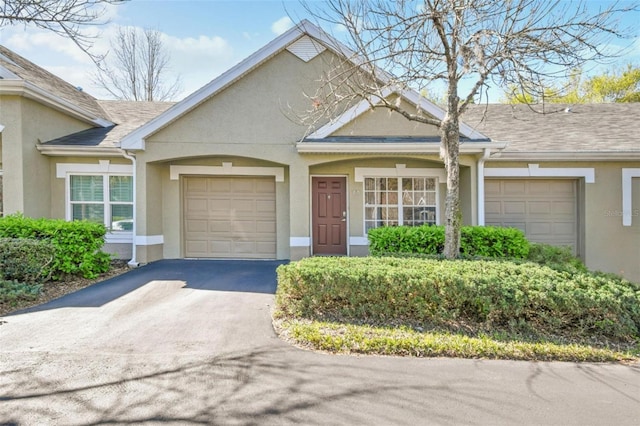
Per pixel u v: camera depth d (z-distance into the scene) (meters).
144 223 9.55
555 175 10.05
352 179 10.56
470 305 4.83
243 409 2.94
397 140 9.16
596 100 22.62
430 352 4.00
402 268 5.30
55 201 10.15
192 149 9.52
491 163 10.09
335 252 10.68
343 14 6.38
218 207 10.84
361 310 4.98
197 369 3.60
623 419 2.85
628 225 9.99
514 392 3.24
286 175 10.67
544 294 4.61
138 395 3.13
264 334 4.55
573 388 3.32
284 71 9.59
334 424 2.76
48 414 2.85
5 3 4.73
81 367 3.63
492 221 10.42
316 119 8.44
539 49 5.92
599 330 4.52
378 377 3.48
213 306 5.75
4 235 7.32
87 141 10.14
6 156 9.09
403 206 10.66
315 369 3.62
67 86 12.12
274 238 10.81
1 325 4.83
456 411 2.94
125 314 5.33
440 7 6.05
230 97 9.58
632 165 10.00
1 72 9.20
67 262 7.33
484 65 5.62
